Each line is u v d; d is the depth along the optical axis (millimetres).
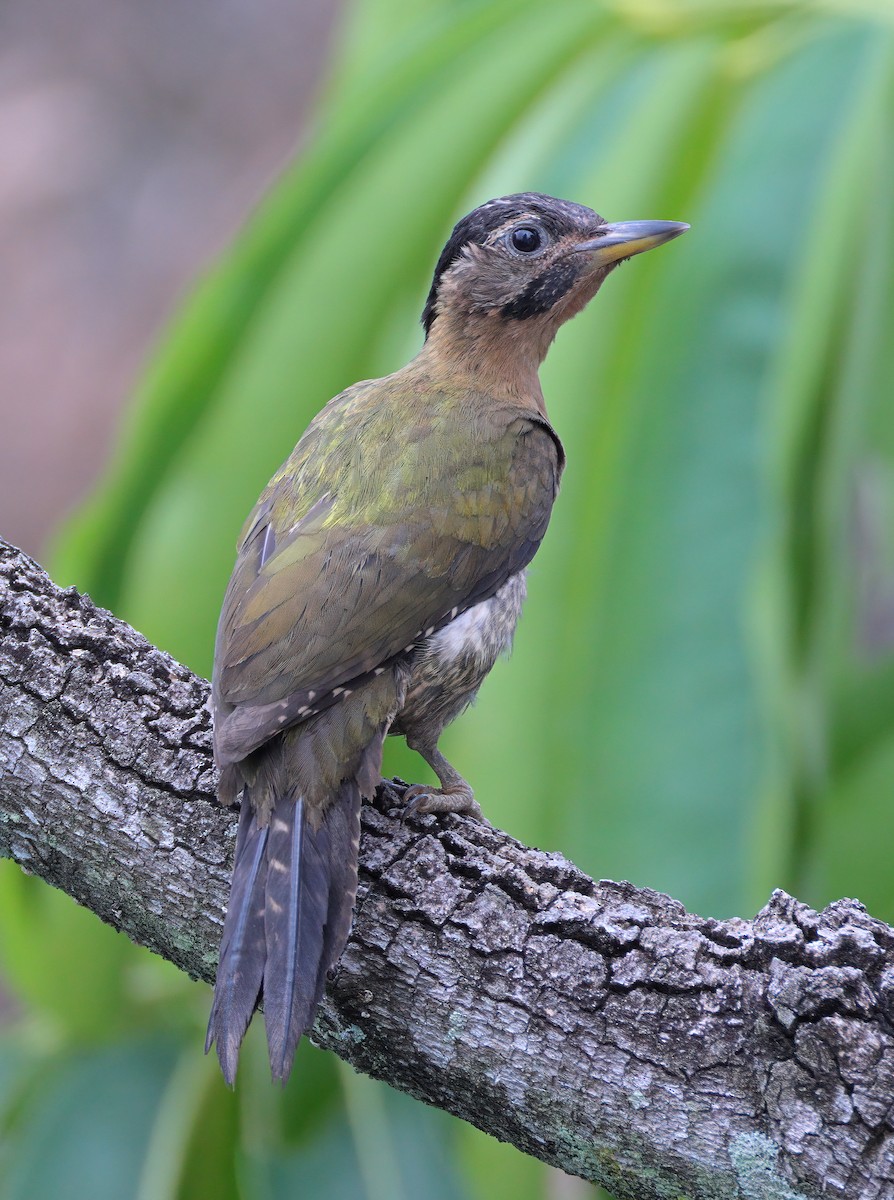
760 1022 6031
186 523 10406
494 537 8664
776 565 8914
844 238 9242
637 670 9180
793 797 9602
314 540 8227
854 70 9734
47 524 20312
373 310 10664
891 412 10070
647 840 8969
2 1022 13281
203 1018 10867
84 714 7137
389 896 6734
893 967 5922
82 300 21281
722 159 9734
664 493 9359
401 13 12609
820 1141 5910
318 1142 10961
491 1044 6441
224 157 22125
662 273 9672
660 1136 6180
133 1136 10617
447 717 8758
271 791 7180
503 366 9836
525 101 10695
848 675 10898
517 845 6953
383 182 10641
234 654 7703
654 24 10586
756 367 9414
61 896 10141
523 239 9680
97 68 22391
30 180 21734
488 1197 9453
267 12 22719
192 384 10656
